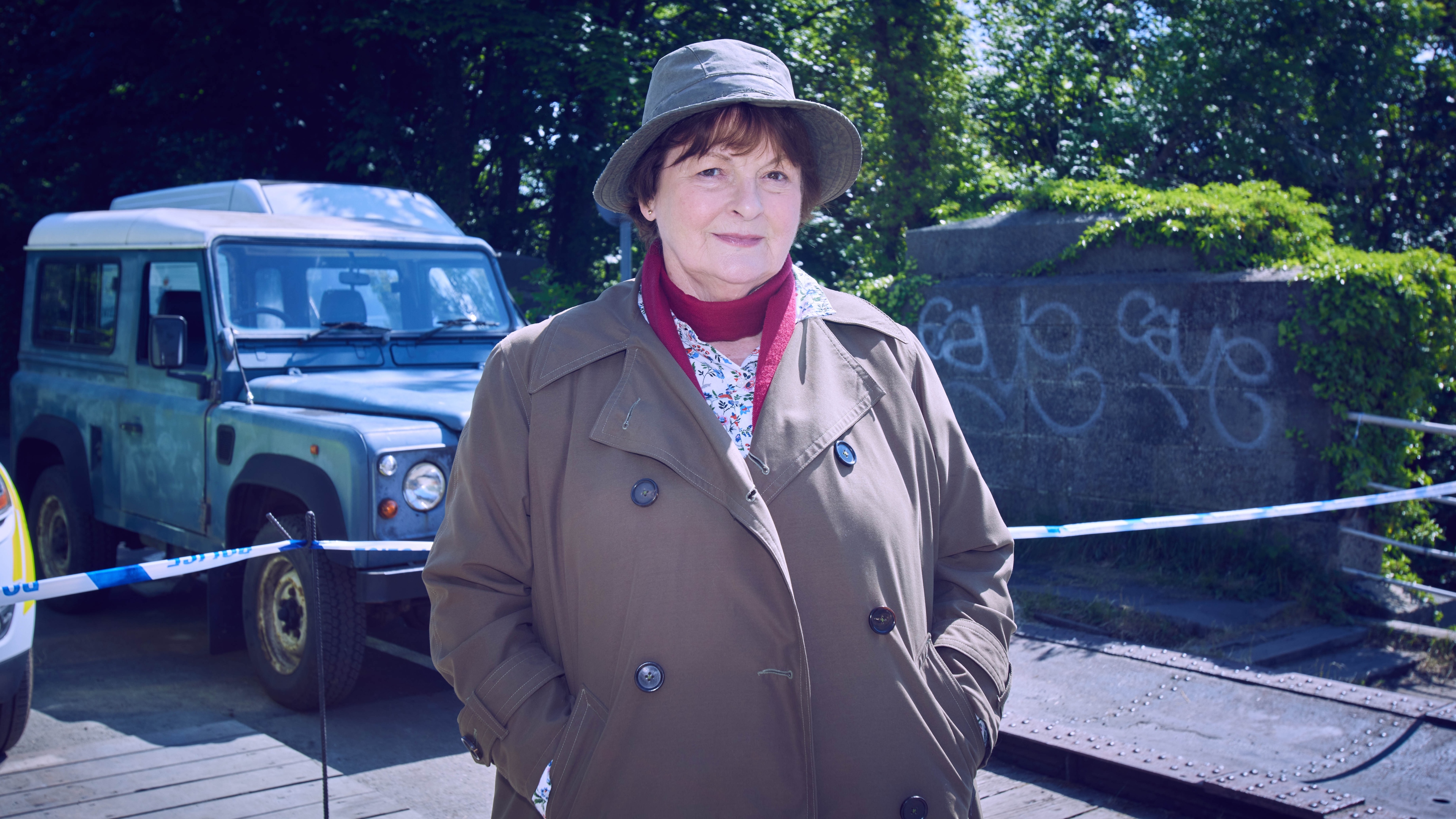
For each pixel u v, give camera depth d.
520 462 1.64
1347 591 6.12
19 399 6.95
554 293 10.09
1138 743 3.92
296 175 15.41
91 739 4.44
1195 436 6.74
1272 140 15.56
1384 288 6.26
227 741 4.43
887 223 12.98
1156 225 7.05
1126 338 7.04
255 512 5.12
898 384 1.74
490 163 15.46
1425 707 4.10
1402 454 6.46
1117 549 6.83
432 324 5.96
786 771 1.48
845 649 1.53
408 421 4.66
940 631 1.73
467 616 1.63
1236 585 6.14
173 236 5.72
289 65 14.34
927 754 1.55
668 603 1.49
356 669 4.69
